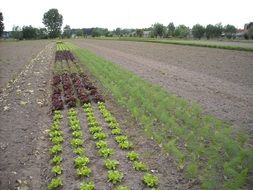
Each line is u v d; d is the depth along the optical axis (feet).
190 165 27.71
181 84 62.80
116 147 33.40
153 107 44.70
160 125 39.22
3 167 29.43
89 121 41.55
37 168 29.48
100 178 27.30
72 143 33.88
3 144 34.35
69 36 555.28
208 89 57.77
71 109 46.42
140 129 38.42
